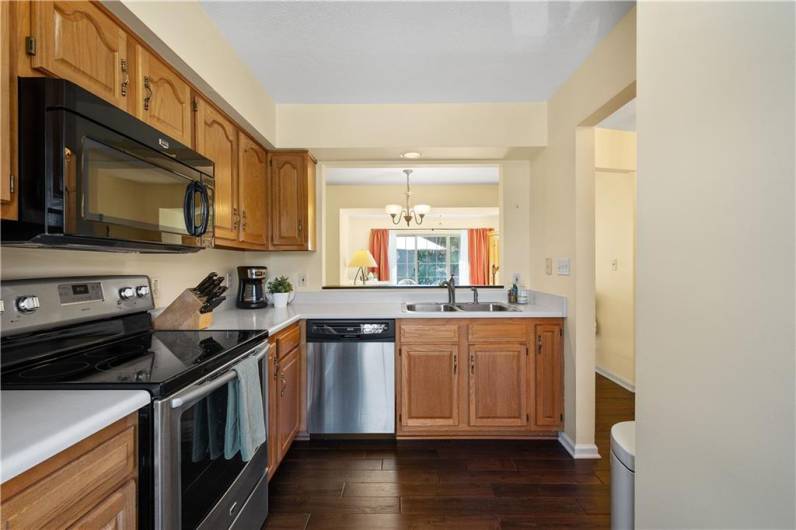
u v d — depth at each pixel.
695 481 0.78
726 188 0.71
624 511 1.20
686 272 0.81
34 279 1.26
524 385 2.53
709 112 0.75
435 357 2.53
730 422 0.70
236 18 1.77
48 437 0.71
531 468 2.22
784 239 0.60
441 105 2.71
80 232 1.01
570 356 2.44
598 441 2.56
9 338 1.17
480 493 1.97
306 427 2.54
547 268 2.78
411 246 7.91
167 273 2.05
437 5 1.70
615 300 3.82
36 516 0.70
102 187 1.10
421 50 2.06
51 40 1.01
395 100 2.66
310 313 2.55
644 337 0.94
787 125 0.60
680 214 0.82
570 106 2.36
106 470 0.87
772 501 0.62
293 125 2.71
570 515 1.80
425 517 1.79
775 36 0.62
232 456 1.38
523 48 2.05
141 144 1.27
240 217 2.29
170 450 1.02
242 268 2.78
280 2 1.67
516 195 3.15
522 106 2.71
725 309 0.71
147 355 1.32
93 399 0.92
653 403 0.91
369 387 2.54
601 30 1.91
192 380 1.13
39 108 0.95
